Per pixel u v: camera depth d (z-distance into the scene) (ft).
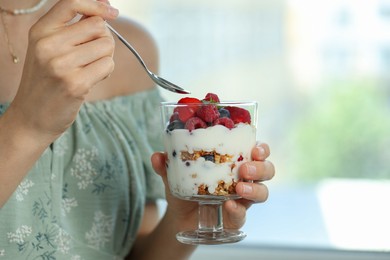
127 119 3.15
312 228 4.83
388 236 4.61
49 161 2.84
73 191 2.92
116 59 3.21
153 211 3.29
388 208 5.32
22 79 2.30
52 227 2.82
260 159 2.53
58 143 2.87
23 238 2.76
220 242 2.46
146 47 3.31
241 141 2.47
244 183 2.47
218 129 2.44
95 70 2.25
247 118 2.49
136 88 3.27
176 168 2.50
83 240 2.92
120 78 3.21
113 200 3.00
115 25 3.25
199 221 2.58
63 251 2.84
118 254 3.05
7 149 2.33
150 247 3.07
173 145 2.49
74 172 2.92
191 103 2.46
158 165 2.66
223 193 2.48
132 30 3.29
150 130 3.26
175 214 2.81
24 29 2.93
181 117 2.46
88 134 2.99
